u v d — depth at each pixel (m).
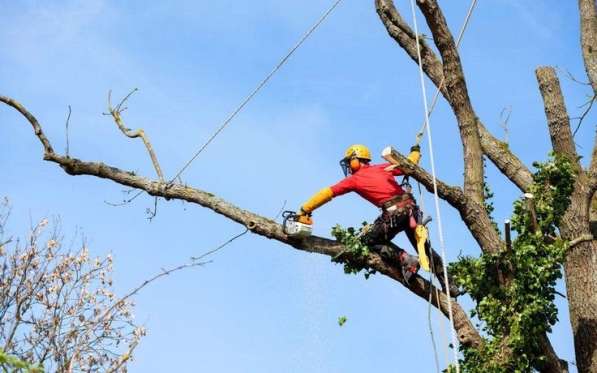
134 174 11.38
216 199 10.76
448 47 10.66
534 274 9.44
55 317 9.07
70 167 11.26
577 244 10.62
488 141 12.36
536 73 11.88
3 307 9.22
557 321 9.45
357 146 9.91
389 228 9.60
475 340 9.68
